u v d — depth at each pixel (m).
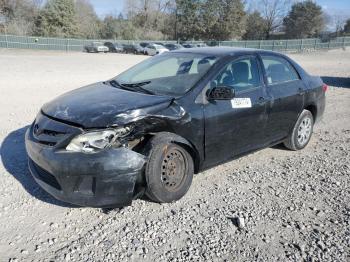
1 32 56.97
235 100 4.59
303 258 3.22
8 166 4.88
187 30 65.12
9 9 62.88
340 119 8.24
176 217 3.80
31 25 60.34
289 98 5.41
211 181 4.70
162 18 75.81
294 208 4.08
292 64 5.82
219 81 4.53
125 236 3.46
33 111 8.03
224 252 3.28
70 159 3.49
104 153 3.52
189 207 4.01
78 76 15.64
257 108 4.86
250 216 3.88
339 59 33.47
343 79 15.97
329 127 7.54
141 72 5.08
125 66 22.69
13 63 22.75
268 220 3.81
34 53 40.03
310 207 4.11
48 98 9.69
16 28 57.41
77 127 3.61
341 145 6.33
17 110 8.09
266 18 76.62
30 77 14.37
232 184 4.63
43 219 3.69
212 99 4.32
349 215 3.96
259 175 4.95
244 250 3.31
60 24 59.94
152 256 3.19
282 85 5.40
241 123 4.69
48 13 58.91
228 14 63.16
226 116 4.46
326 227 3.71
